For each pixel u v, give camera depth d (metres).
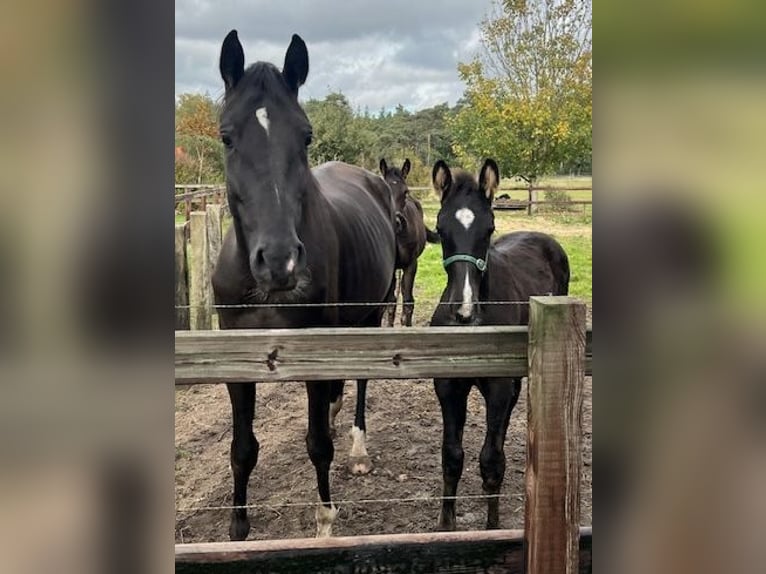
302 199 2.87
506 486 3.86
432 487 3.84
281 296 2.93
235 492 3.13
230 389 3.00
